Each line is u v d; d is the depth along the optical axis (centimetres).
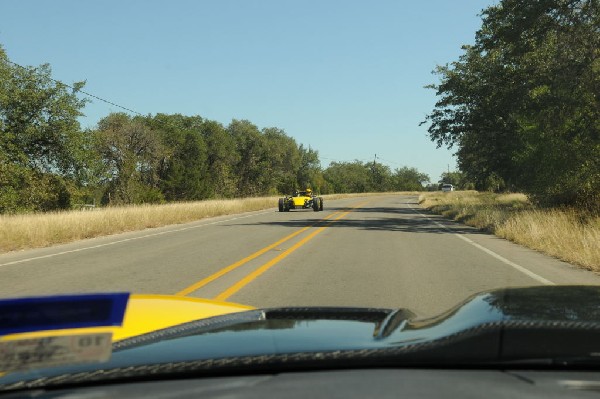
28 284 872
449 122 4000
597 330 122
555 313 139
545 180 2227
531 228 1514
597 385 115
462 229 2045
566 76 2128
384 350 126
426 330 142
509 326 123
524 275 922
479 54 3634
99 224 2002
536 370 125
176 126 7362
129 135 5688
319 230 1961
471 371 124
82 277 938
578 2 2125
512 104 2602
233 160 8544
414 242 1516
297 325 176
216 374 126
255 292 771
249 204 4241
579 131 2192
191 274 953
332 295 744
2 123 3666
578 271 971
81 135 4000
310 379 118
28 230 1636
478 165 4700
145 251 1355
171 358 128
